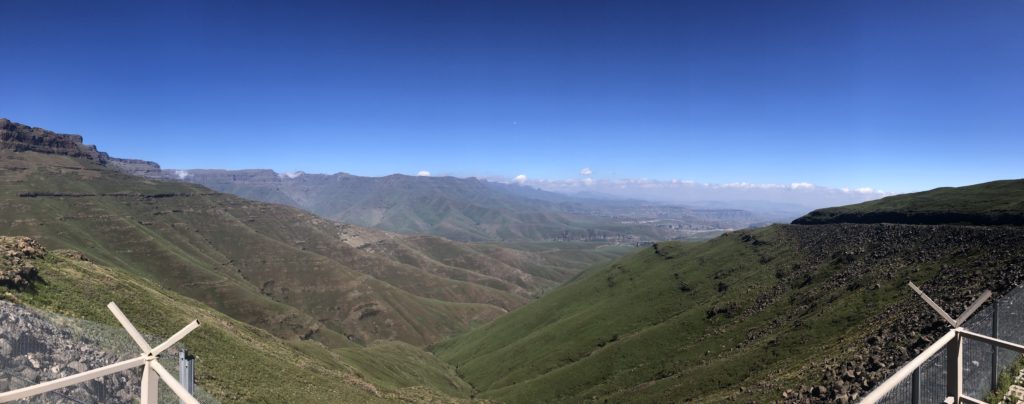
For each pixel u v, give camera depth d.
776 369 65.62
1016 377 17.50
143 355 11.78
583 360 131.88
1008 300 19.66
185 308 61.34
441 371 171.25
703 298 153.75
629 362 120.81
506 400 125.19
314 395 49.88
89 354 28.12
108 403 25.52
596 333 162.38
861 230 133.25
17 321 26.34
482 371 172.00
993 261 64.25
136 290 54.16
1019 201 111.19
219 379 40.19
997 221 104.50
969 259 72.75
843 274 104.56
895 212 143.12
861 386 38.19
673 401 75.94
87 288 47.16
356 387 64.44
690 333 121.75
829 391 40.88
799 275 121.50
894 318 58.28
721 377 76.12
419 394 83.31
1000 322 18.95
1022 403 15.74
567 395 117.75
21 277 40.28
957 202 131.50
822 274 112.69
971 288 55.72
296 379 53.09
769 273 139.25
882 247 108.06
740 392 58.75
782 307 105.81
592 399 106.06
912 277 78.06
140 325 45.00
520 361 166.00
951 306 50.91
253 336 69.81
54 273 46.62
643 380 106.06
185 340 46.44
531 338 180.88
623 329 157.50
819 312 83.81
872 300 76.25
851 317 73.38
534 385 128.38
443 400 83.62
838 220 166.00
